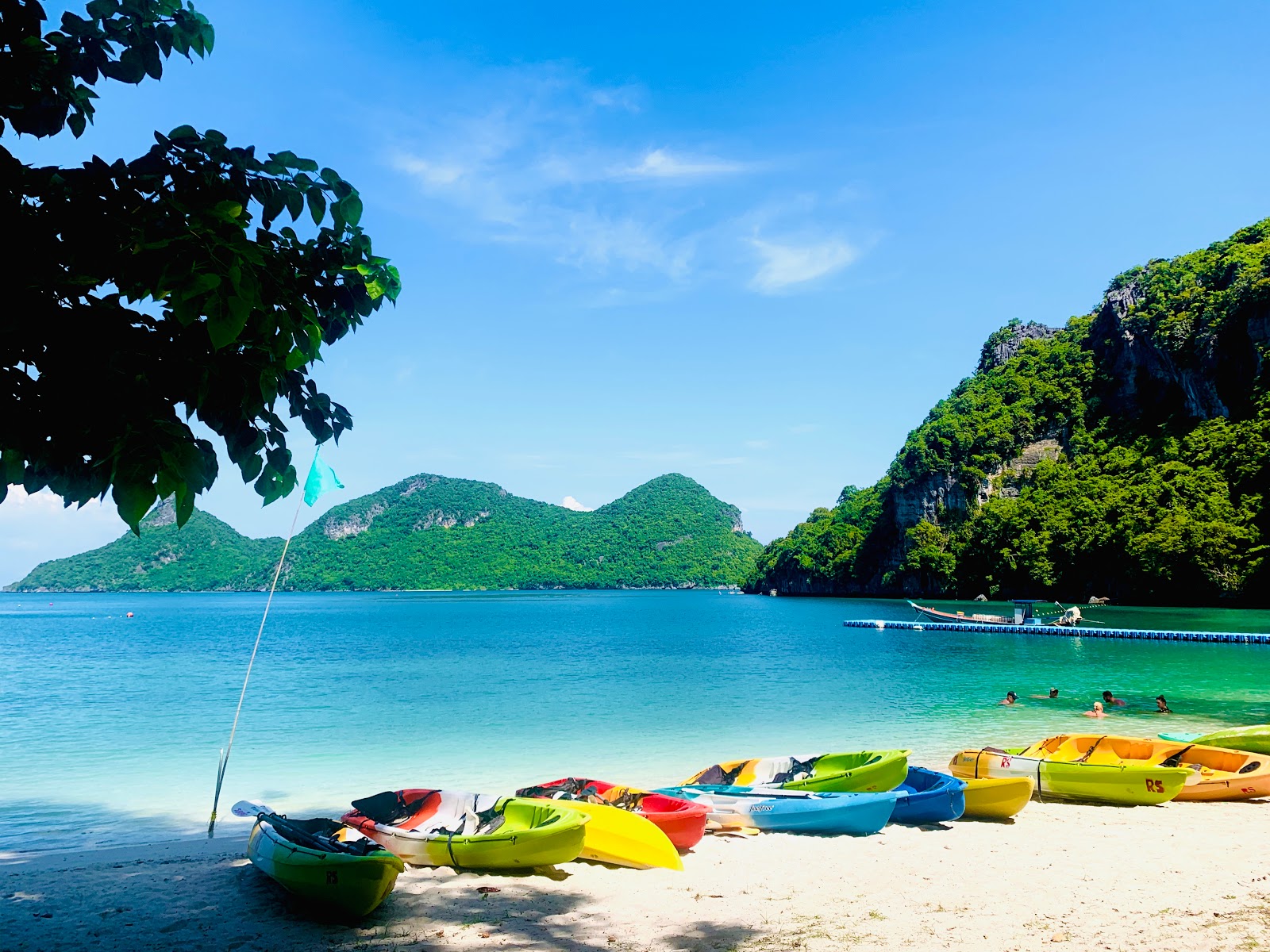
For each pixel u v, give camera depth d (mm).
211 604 173750
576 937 7645
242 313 3109
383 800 11078
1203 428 107500
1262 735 15297
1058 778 13820
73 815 13891
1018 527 115000
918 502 137875
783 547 184375
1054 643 51312
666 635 63688
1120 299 135875
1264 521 89062
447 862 9977
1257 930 7039
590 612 111625
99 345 3377
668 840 10016
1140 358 127312
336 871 8219
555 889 9219
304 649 52094
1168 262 132750
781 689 30125
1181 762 14617
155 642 61469
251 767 17453
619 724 22234
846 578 159375
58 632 75375
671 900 8734
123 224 3318
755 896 8789
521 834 9523
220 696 29312
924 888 8922
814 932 7527
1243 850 10266
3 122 3984
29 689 31797
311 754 18625
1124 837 11164
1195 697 26969
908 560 134000
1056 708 24766
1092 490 112062
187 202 3586
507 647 52312
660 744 19484
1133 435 123500
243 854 11266
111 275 3293
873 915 8000
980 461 133125
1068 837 11227
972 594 123000
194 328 3602
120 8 4484
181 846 11789
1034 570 109750
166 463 3135
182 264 3074
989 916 7789
